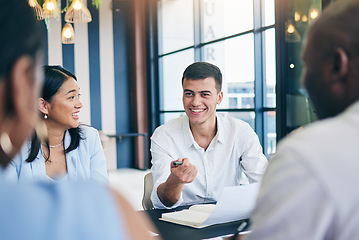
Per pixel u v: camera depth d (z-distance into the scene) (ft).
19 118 1.38
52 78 6.52
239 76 19.04
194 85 7.00
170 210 6.14
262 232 1.97
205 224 5.08
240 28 18.92
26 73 1.36
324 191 1.85
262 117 17.94
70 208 1.25
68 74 6.73
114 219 1.30
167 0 25.98
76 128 7.09
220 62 20.59
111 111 28.58
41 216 1.21
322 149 1.95
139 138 28.43
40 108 6.55
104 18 28.12
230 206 5.07
